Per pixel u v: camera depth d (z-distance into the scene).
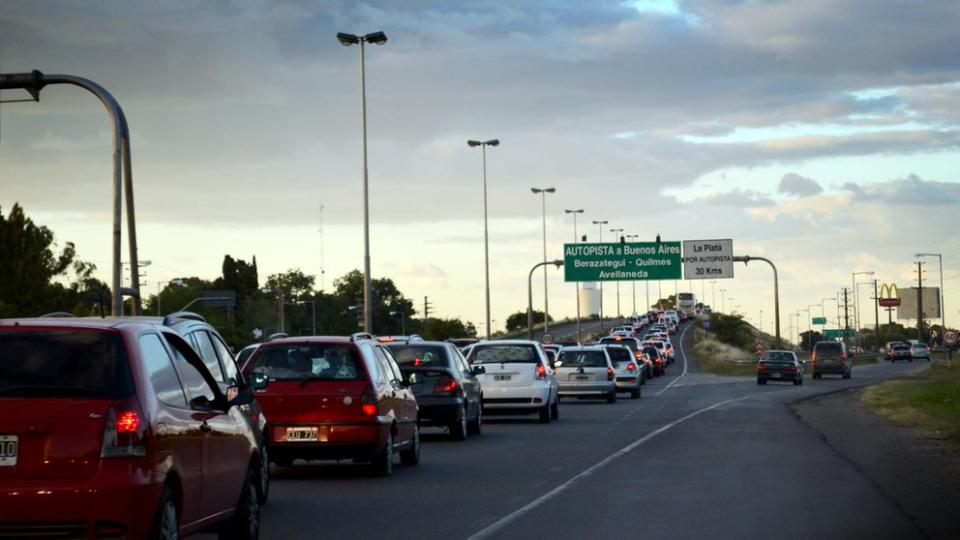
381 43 50.97
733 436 26.61
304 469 20.05
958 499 15.26
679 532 12.60
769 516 13.76
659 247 71.12
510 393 31.86
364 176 51.03
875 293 154.00
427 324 148.62
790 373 62.44
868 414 35.03
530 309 74.12
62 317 10.07
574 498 15.63
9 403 8.76
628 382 46.78
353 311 198.38
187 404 10.13
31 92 23.44
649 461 20.80
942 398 40.06
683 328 184.25
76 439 8.70
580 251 72.12
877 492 16.02
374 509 14.73
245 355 21.91
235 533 11.74
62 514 8.55
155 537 8.99
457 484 17.52
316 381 18.14
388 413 18.70
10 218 89.62
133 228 24.06
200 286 161.88
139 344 9.45
